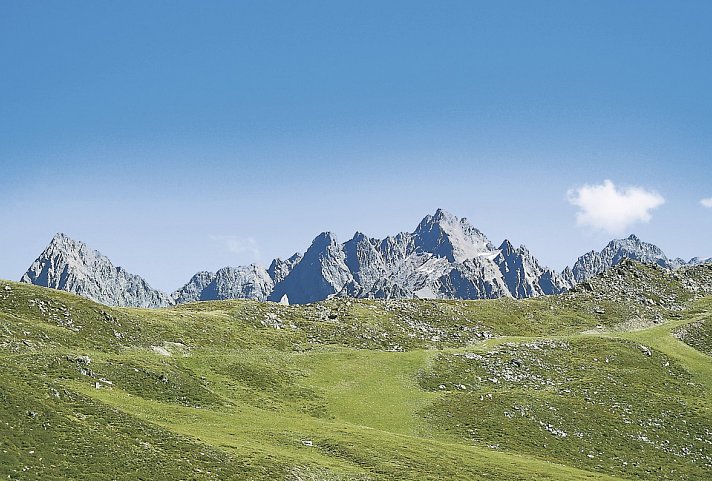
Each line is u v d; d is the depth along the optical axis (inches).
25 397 2439.7
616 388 4510.3
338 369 4343.0
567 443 3604.8
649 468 3444.9
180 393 3388.3
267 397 3720.5
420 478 2704.2
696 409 4274.1
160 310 5295.3
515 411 3868.1
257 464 2522.1
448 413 3777.1
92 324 4180.6
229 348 4616.1
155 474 2226.9
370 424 3545.8
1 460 2017.7
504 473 2925.7
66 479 2039.9
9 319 3779.5
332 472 2623.0
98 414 2568.9
